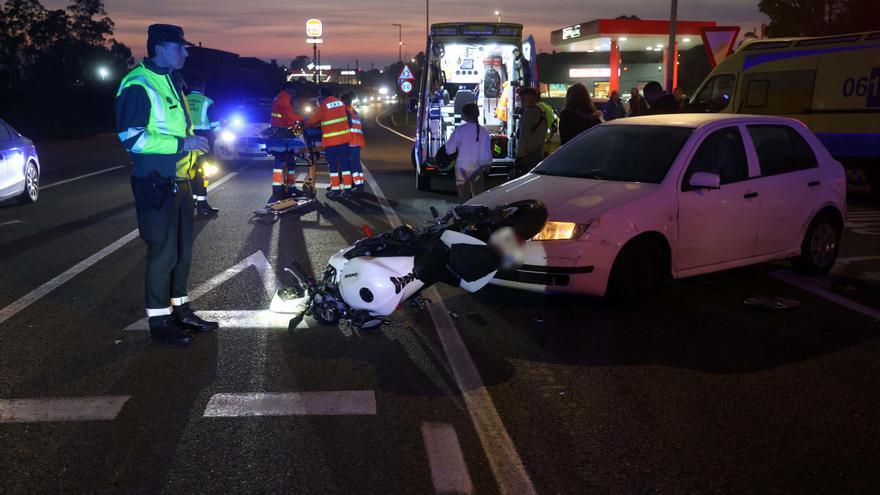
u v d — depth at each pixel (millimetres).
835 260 7793
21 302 6375
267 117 19172
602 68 50125
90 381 4695
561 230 6000
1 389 4562
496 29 14594
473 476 3615
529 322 5984
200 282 7086
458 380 4797
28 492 3428
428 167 13555
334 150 12570
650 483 3566
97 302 6398
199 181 10703
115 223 10109
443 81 15938
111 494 3424
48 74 67438
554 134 15820
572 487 3523
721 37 20156
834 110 13641
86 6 70750
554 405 4438
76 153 22031
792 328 5906
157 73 5168
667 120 7199
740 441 4000
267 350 5293
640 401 4500
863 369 5047
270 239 9125
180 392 4551
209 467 3674
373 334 5656
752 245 6926
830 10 36469
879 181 13188
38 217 10594
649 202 6199
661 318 6137
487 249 5438
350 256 5535
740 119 7105
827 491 3512
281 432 4051
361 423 4172
